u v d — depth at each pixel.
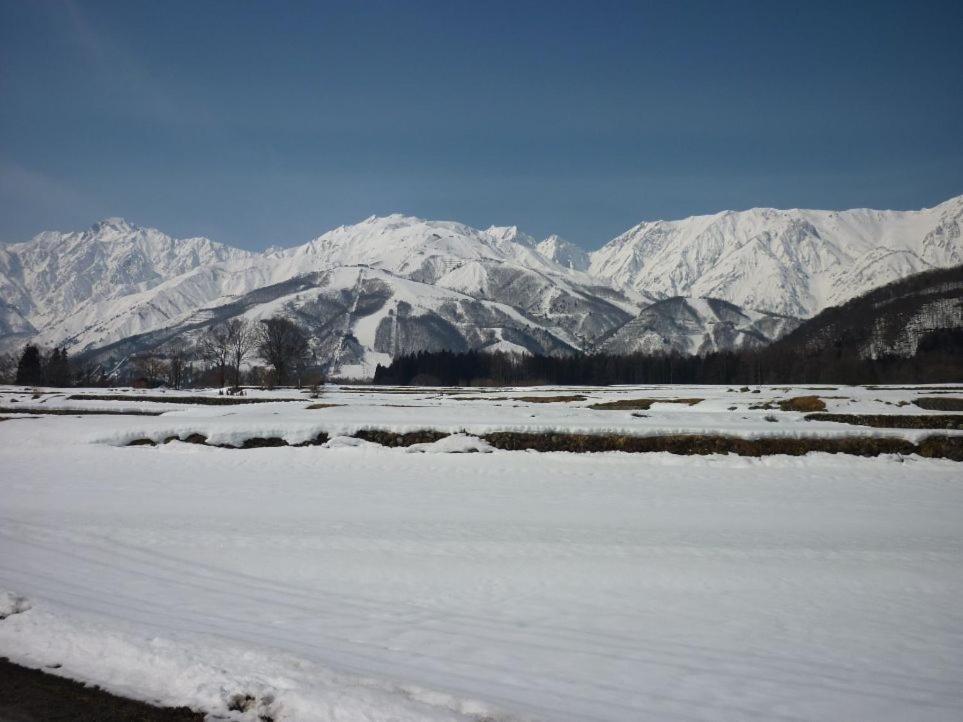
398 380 155.00
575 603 10.67
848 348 148.12
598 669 8.12
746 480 22.61
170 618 9.34
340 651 8.37
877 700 7.52
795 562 13.19
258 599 10.44
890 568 12.84
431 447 27.77
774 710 7.19
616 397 53.47
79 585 10.77
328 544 14.00
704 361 149.12
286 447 28.28
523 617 9.95
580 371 150.75
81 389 75.25
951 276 191.12
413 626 9.41
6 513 16.70
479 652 8.53
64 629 8.68
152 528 15.11
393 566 12.52
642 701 7.30
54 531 14.53
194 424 29.98
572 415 35.84
